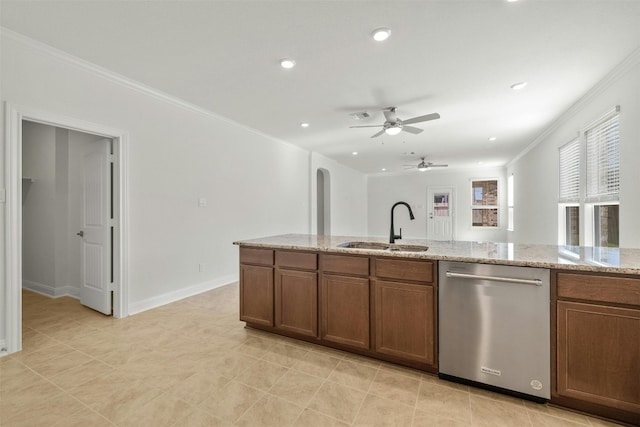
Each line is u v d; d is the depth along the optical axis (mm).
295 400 1795
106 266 3184
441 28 2174
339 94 3385
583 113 3498
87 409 1699
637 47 2383
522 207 6656
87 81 2783
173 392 1866
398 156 7227
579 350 1637
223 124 4344
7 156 2295
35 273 4082
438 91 3279
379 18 2072
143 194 3311
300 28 2197
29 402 1755
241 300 2830
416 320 2072
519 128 4684
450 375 1978
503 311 1806
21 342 2400
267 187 5297
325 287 2414
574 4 1900
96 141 3369
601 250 2148
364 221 10430
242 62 2695
